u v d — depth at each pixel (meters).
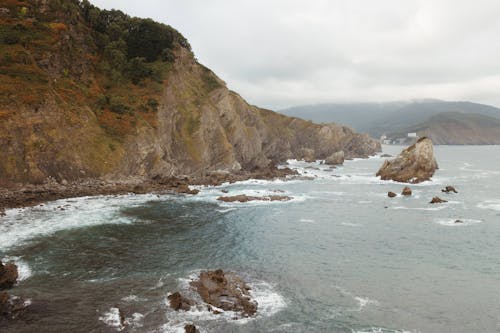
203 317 28.75
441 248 46.88
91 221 54.28
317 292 34.09
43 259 39.44
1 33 78.62
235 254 43.47
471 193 85.88
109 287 33.34
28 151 66.94
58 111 73.88
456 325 29.06
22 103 68.69
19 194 62.47
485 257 43.75
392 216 63.09
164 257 41.62
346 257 43.38
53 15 91.94
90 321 27.55
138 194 75.25
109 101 89.94
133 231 50.81
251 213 63.66
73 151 73.62
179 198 73.94
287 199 76.12
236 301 30.81
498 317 30.25
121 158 80.69
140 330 26.66
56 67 84.06
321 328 28.09
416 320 29.66
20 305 29.36
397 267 40.53
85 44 99.38
